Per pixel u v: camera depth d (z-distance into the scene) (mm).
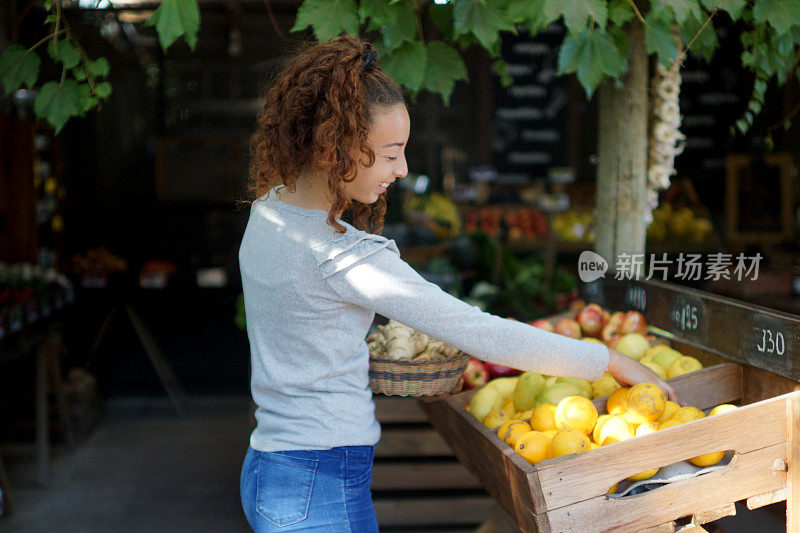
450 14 2197
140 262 6340
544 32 7617
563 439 1463
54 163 5609
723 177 5918
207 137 6617
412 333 1944
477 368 2209
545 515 1334
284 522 1331
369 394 1407
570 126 7719
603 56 1764
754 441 1424
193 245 6555
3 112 4871
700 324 1863
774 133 4465
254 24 6094
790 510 1454
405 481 2789
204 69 7254
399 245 4484
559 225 6281
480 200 7016
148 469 4066
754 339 1650
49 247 5625
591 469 1352
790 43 1999
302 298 1296
